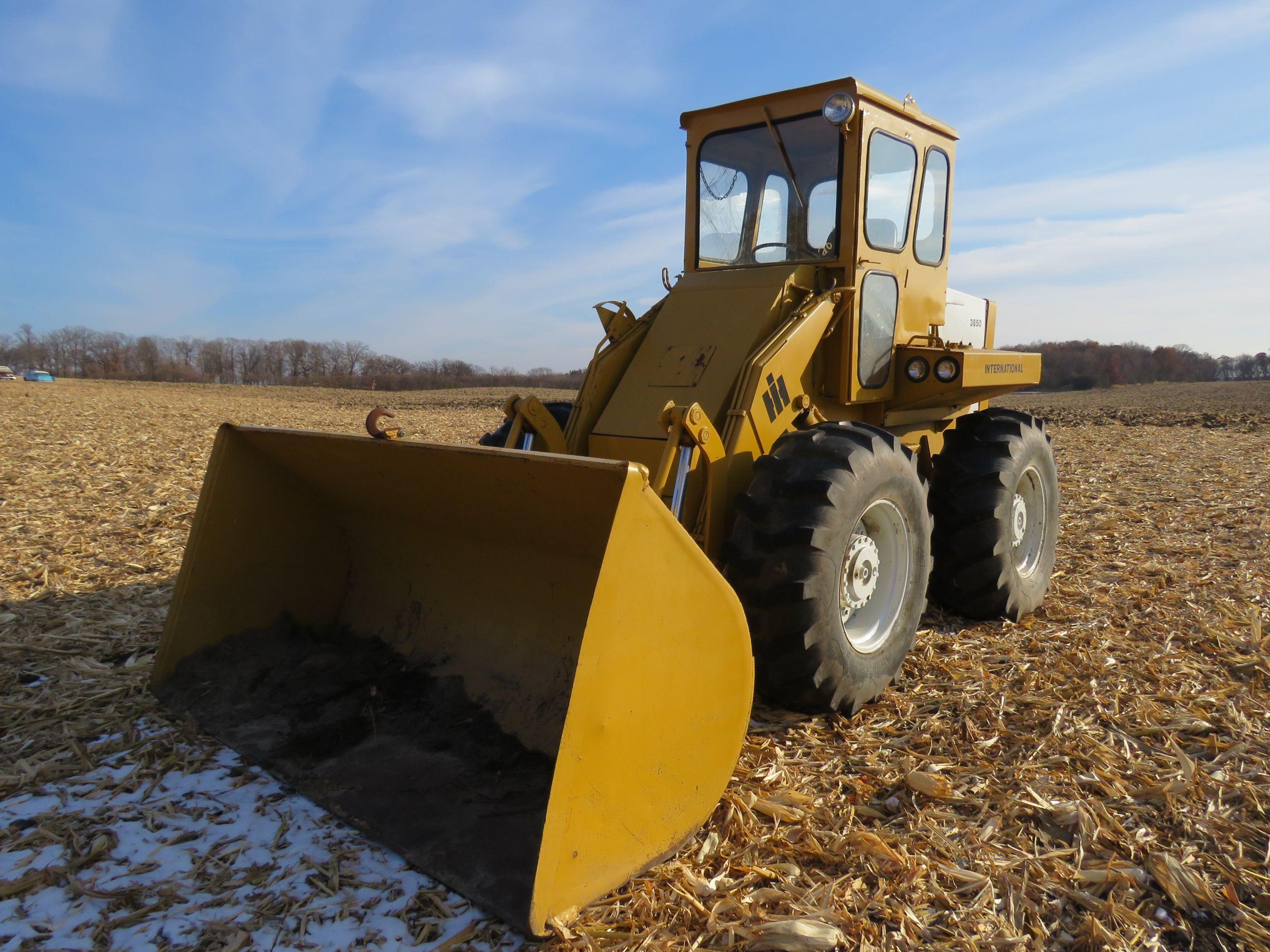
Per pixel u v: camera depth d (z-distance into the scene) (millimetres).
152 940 2111
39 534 6266
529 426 3916
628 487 2131
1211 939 2137
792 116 3984
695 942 2105
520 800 2498
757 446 3453
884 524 3461
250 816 2611
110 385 42469
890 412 4348
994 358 4340
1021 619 4492
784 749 3055
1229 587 4891
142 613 4488
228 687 3260
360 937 2109
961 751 3047
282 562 3564
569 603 2898
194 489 8234
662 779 2344
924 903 2256
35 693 3488
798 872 2375
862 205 3852
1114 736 3131
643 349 3980
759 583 2973
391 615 3518
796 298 3793
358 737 2938
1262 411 23000
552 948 2062
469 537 3197
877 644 3412
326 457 3250
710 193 4383
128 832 2541
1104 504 7672
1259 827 2559
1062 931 2166
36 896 2271
